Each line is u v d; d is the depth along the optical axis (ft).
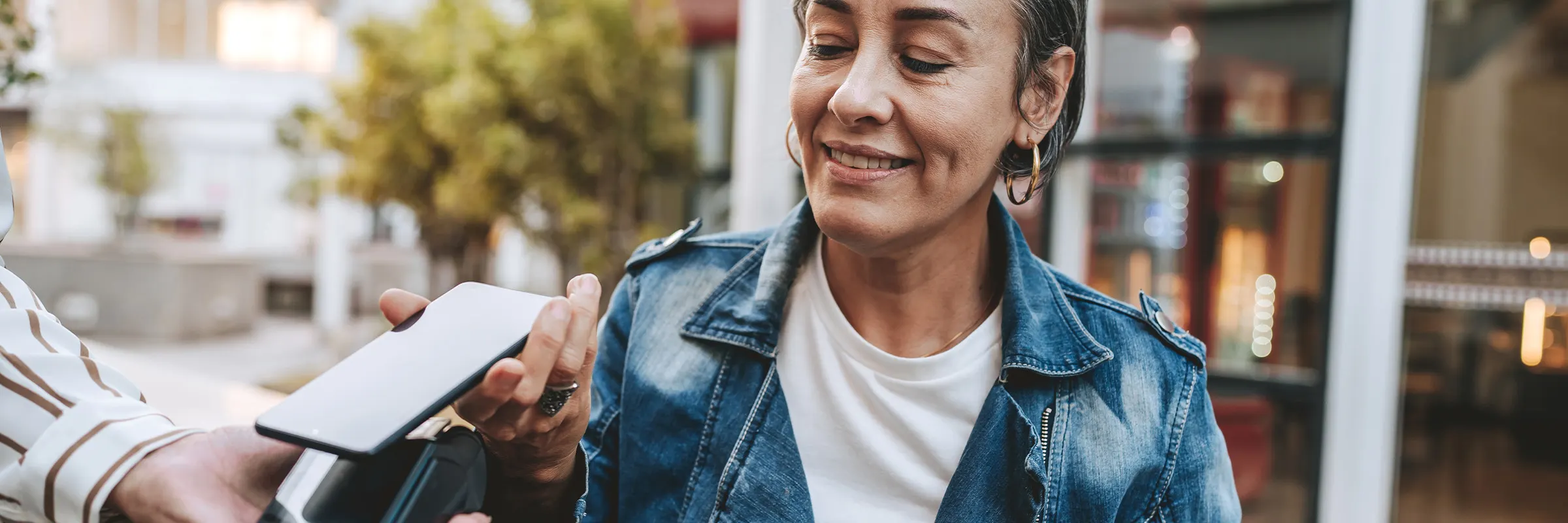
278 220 46.68
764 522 2.67
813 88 2.43
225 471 1.88
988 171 2.50
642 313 2.99
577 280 2.01
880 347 2.78
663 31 20.21
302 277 41.52
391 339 1.94
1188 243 11.69
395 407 1.73
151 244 42.50
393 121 23.71
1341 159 10.62
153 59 45.01
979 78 2.36
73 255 29.50
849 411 2.68
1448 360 10.48
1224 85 11.40
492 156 19.22
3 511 1.90
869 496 2.69
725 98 20.81
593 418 2.99
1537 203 10.12
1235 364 11.46
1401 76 10.30
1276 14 11.03
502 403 1.86
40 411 1.85
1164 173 11.78
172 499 1.78
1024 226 12.55
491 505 2.20
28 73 5.65
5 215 2.18
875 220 2.38
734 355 2.83
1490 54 10.21
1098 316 2.88
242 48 45.88
